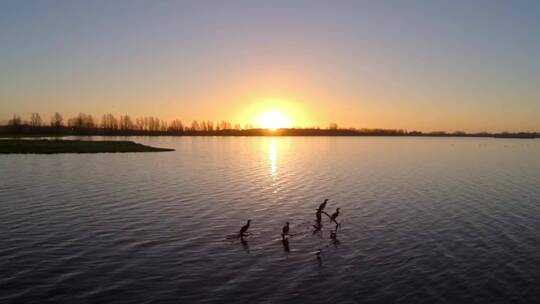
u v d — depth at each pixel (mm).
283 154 150375
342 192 61125
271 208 48938
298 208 49156
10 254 30812
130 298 23906
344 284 26297
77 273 27406
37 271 27594
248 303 23547
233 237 36406
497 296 24734
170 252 32031
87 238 35250
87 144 158500
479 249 33344
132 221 41438
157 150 154125
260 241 35344
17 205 48500
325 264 29859
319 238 36406
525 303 23891
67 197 54281
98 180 71188
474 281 26859
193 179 74375
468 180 76812
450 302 23938
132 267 28703
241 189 62875
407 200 54812
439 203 52688
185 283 26188
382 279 27125
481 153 169125
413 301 23984
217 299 24000
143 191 59969
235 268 28891
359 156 142500
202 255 31500
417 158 134750
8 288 24906
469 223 41906
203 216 44156
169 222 41281
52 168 88500
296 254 32031
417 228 39875
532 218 44125
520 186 68875
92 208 47344
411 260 30719
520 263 30141
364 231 38750
